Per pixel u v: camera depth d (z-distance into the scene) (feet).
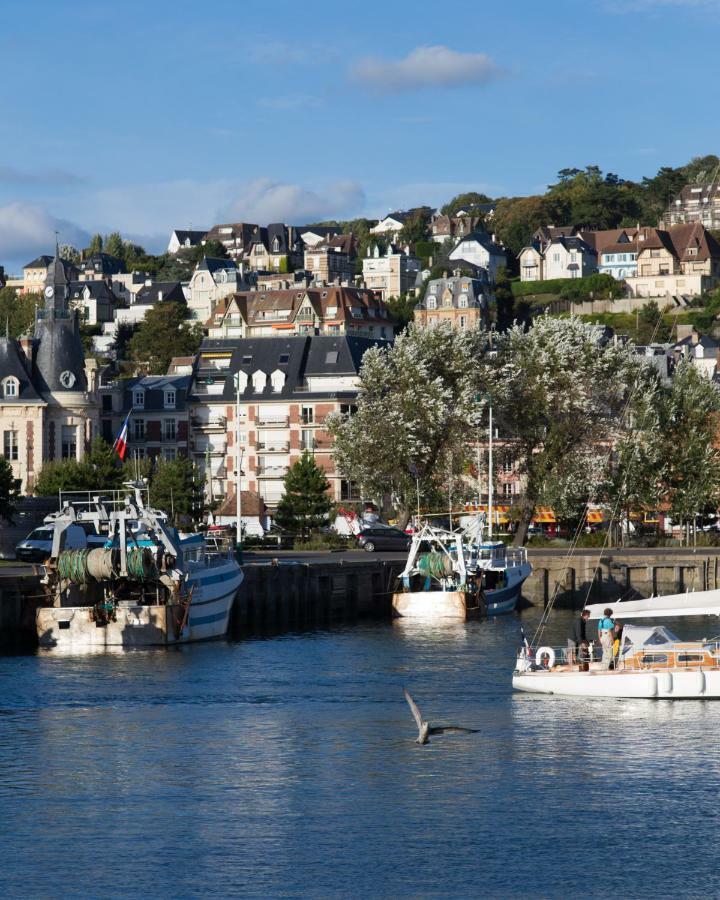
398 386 551.59
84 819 203.62
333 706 276.00
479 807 209.05
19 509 534.78
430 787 219.20
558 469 541.75
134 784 220.64
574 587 508.94
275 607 413.18
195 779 223.30
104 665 320.91
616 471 547.90
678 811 206.90
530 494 547.49
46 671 311.88
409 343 554.05
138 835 196.75
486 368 542.16
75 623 343.05
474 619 428.97
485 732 252.83
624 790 216.95
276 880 181.37
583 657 287.28
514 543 551.59
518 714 267.18
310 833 197.57
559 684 284.20
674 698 276.82
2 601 344.08
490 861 187.73
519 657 293.84
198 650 347.97
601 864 186.50
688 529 598.34
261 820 203.31
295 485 594.65
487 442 549.13
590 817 204.23
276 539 579.89
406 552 540.11
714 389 575.79
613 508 538.06
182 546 361.10
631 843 193.88
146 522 347.97
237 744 245.45
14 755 237.45
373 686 296.51
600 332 560.61
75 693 286.87
